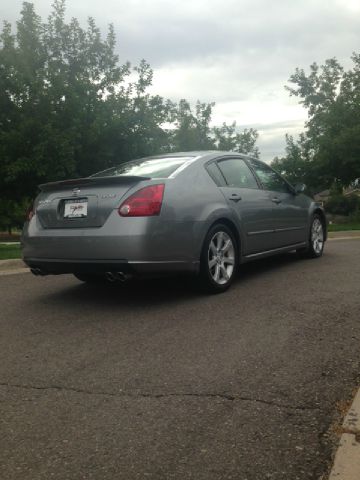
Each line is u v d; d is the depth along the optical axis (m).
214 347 3.33
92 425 2.33
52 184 4.68
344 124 24.42
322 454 2.03
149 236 4.17
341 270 6.05
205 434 2.21
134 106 12.70
